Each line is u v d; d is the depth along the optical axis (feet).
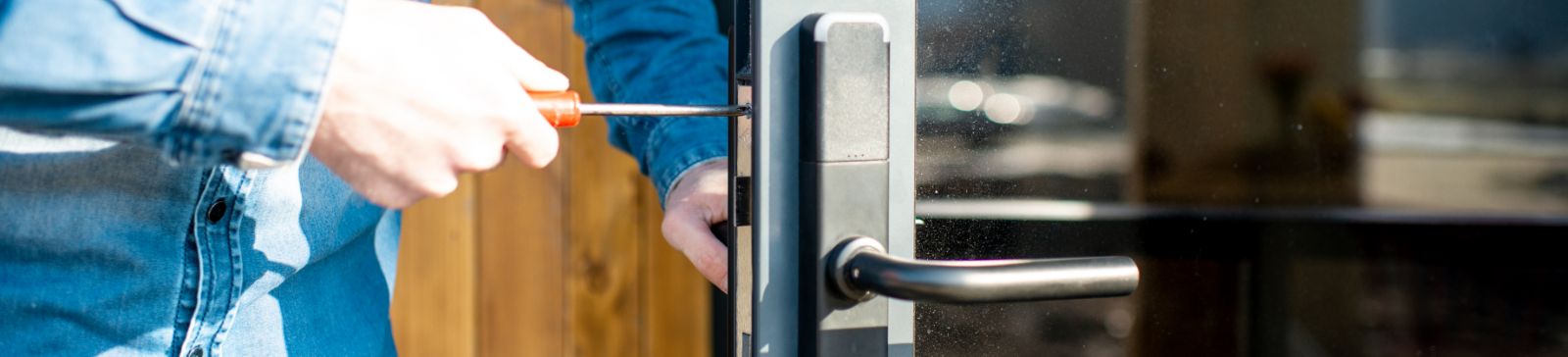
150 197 2.10
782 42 1.65
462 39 1.61
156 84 1.44
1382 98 3.10
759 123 1.65
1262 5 2.89
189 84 1.46
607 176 5.18
